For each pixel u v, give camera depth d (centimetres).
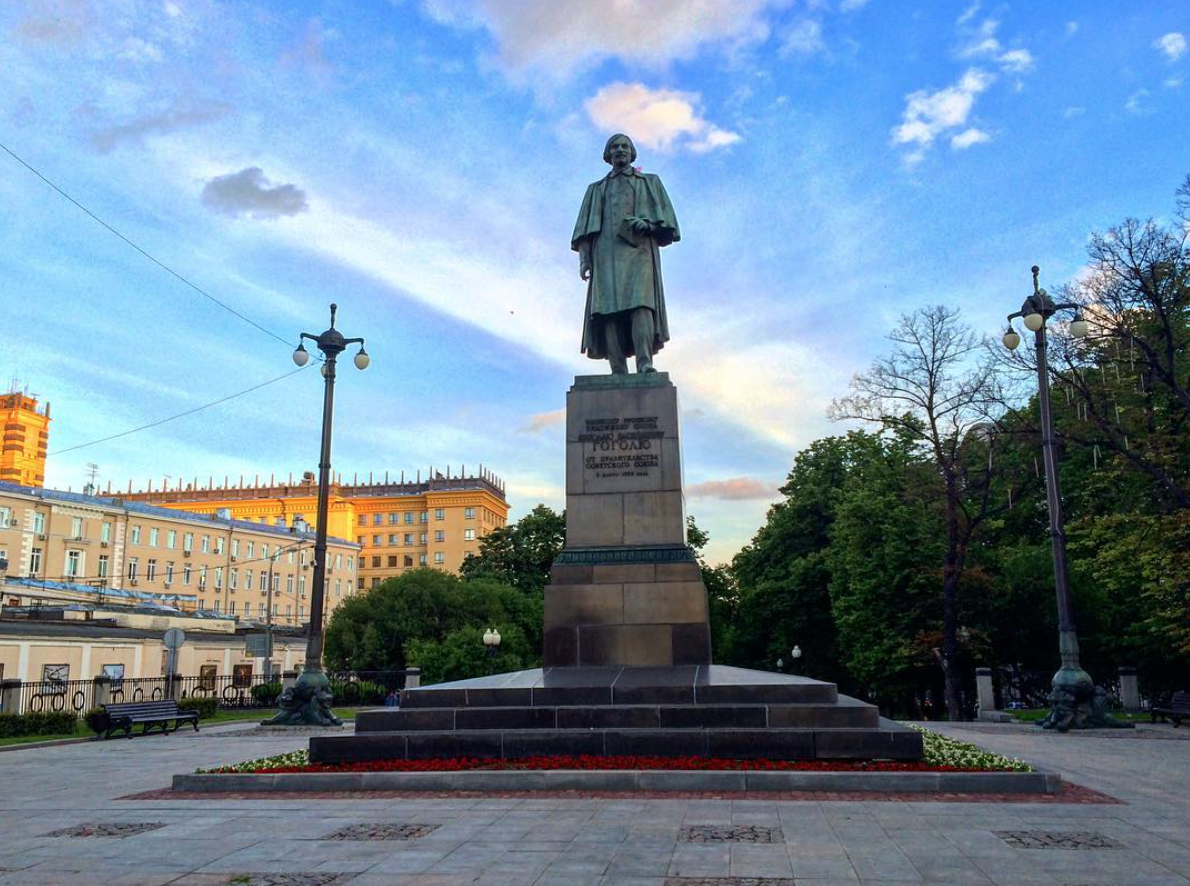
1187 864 747
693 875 719
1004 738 1962
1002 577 3697
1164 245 2694
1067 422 3058
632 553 1586
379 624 5762
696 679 1366
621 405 1664
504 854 797
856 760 1197
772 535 4797
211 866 777
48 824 985
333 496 11706
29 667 3400
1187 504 2603
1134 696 3016
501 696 1334
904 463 3828
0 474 15850
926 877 707
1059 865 743
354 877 732
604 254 1798
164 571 8400
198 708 2816
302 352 2536
